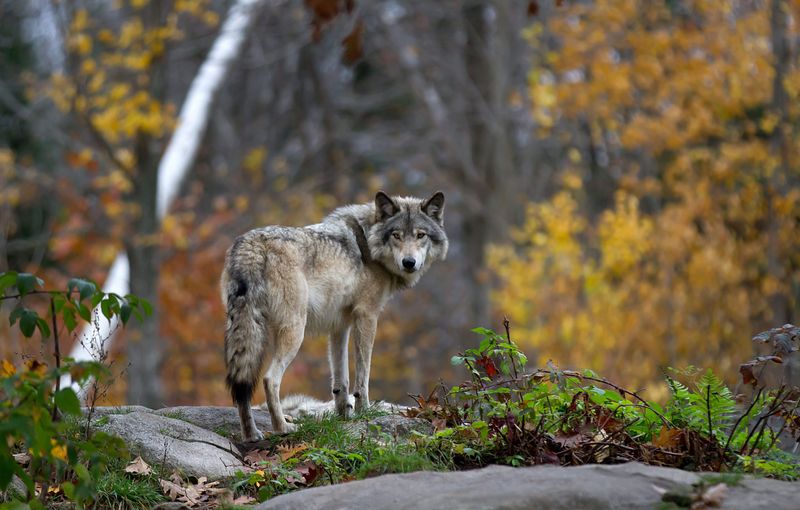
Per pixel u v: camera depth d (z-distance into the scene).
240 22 21.97
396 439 6.99
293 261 7.87
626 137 20.66
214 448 7.22
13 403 5.05
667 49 21.38
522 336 18.64
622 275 18.53
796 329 6.45
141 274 19.16
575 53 22.34
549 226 19.31
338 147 35.66
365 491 5.28
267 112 39.53
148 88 19.97
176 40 19.94
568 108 22.70
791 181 19.27
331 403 8.76
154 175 19.34
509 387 7.07
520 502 4.80
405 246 8.57
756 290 18.50
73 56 18.98
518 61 30.77
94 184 21.69
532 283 19.20
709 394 6.70
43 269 24.78
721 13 21.69
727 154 19.70
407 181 36.44
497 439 6.53
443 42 35.22
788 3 19.69
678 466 6.28
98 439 5.35
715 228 18.47
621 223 18.19
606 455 6.32
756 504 4.72
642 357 17.66
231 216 24.22
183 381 22.42
